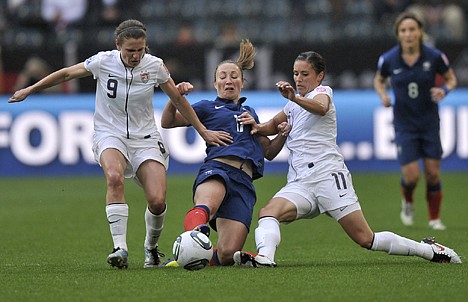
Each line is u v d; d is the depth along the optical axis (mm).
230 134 29250
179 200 53000
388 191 57906
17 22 78875
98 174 70000
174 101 28578
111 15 78438
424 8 79250
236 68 29953
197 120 28844
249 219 28719
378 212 47938
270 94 68062
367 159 69062
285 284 24078
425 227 41750
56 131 69625
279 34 79125
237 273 26062
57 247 35125
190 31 75500
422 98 42125
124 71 28219
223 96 29953
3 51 70875
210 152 29172
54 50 70938
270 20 80625
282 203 28047
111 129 28484
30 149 69688
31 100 69812
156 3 82188
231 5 81625
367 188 59562
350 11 80375
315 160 28406
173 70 70125
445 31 77312
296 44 69750
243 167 28953
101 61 28375
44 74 70938
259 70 69812
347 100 69188
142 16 81000
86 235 39000
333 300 21812
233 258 27656
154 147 28688
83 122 69688
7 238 38062
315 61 28719
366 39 71438
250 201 28953
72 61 70875
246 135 29328
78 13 78750
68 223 43500
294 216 28203
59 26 78375
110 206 27266
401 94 42375
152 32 80000
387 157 68938
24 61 71000
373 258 30797
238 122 29391
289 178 28953
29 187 62500
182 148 69000
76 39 77438
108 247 35094
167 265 28625
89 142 69875
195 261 25906
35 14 78938
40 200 54656
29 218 45719
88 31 78438
